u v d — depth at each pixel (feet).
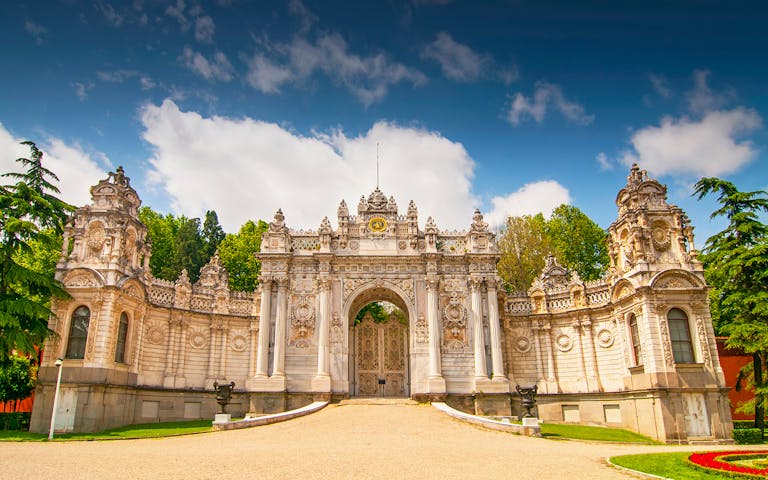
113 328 128.36
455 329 152.66
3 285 118.42
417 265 157.99
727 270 133.08
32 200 127.54
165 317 152.76
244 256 223.10
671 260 134.21
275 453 77.30
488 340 151.94
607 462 73.61
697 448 103.24
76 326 127.44
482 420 110.01
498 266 214.28
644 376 128.26
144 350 145.28
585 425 144.77
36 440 101.71
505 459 74.49
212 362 158.81
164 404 146.92
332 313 153.48
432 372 146.72
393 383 172.76
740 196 136.15
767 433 128.88
